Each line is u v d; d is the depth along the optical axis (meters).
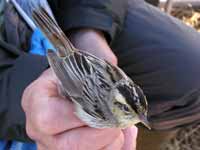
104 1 0.32
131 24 0.39
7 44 0.30
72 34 0.32
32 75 0.28
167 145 0.50
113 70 0.26
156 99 0.39
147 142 0.48
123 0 0.35
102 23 0.32
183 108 0.40
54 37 0.25
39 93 0.24
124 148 0.25
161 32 0.39
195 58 0.39
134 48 0.38
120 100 0.25
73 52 0.25
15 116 0.27
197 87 0.39
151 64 0.38
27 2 0.32
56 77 0.24
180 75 0.38
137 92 0.26
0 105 0.27
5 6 0.32
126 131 0.25
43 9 0.27
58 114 0.23
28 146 0.28
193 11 0.61
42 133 0.23
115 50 0.38
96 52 0.31
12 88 0.28
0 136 0.28
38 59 0.29
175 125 0.41
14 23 0.32
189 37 0.40
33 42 0.32
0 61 0.29
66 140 0.23
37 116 0.23
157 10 0.41
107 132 0.23
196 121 0.41
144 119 0.26
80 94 0.24
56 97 0.24
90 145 0.23
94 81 0.25
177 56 0.38
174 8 0.61
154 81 0.39
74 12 0.32
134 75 0.39
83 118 0.23
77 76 0.25
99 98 0.25
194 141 0.51
